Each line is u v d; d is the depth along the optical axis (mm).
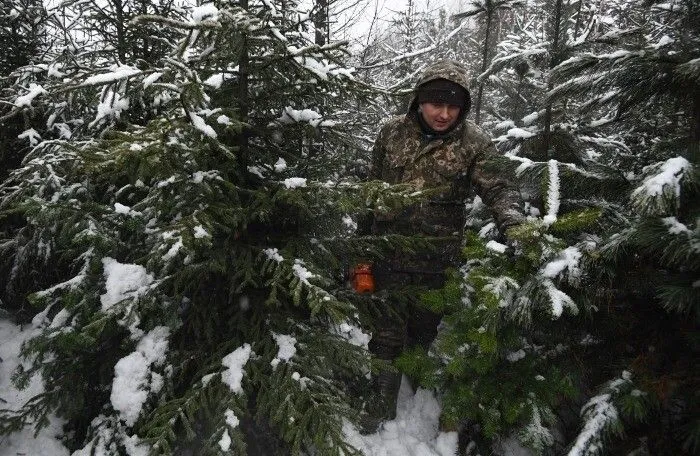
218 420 1770
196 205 1935
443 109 2213
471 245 2016
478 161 2320
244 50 1959
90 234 2078
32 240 2922
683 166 1531
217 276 2289
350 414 1938
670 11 2191
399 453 2342
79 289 2164
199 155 1806
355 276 2434
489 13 4207
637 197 1506
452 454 2357
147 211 2230
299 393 1885
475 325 2037
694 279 1554
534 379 2094
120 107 2363
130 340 2086
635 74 1997
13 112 2586
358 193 1970
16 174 2566
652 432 1840
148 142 1576
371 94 2105
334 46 1814
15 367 2885
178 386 2125
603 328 2033
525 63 3566
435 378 2234
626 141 3742
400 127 2441
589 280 1816
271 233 2387
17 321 3305
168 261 1768
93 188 2662
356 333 2779
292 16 2490
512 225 2059
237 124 1836
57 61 3016
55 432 2383
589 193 2232
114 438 1951
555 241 1806
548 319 1992
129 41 3072
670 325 1873
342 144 2568
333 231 2422
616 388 1810
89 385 2311
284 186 2074
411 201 1878
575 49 3035
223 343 2146
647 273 1750
